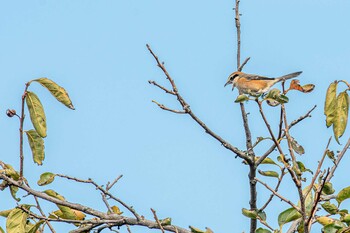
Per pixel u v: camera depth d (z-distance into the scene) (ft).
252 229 38.01
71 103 36.83
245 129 40.40
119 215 38.78
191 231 34.71
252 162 37.76
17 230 36.32
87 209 38.32
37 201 38.01
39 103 36.27
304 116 35.29
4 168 37.22
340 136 35.45
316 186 34.63
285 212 32.89
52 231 36.55
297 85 34.47
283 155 32.01
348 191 32.24
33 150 37.14
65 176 37.83
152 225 37.83
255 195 38.09
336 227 31.63
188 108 37.01
